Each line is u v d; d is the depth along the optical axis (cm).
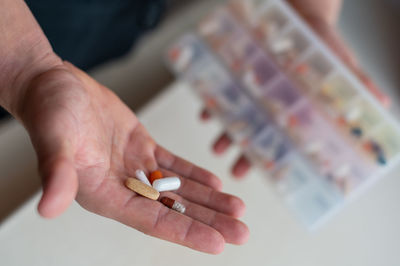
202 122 57
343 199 48
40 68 34
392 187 57
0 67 34
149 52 70
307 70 50
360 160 48
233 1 53
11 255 44
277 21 51
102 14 53
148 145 38
